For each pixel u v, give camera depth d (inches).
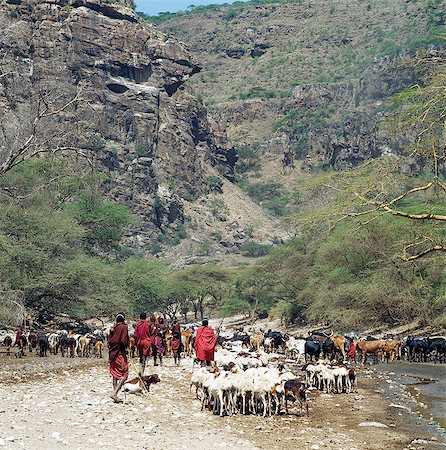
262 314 4175.7
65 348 1517.0
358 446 589.6
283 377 754.2
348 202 731.4
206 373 756.0
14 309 1903.3
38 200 2600.9
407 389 1049.5
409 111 816.3
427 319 2050.9
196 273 4254.4
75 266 2233.0
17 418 580.4
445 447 595.5
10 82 7249.0
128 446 506.6
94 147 7618.1
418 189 695.7
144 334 902.4
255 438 595.5
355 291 2149.4
